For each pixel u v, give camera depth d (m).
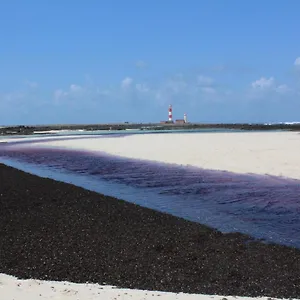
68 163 30.48
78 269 8.33
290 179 20.17
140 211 13.83
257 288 7.39
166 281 7.69
